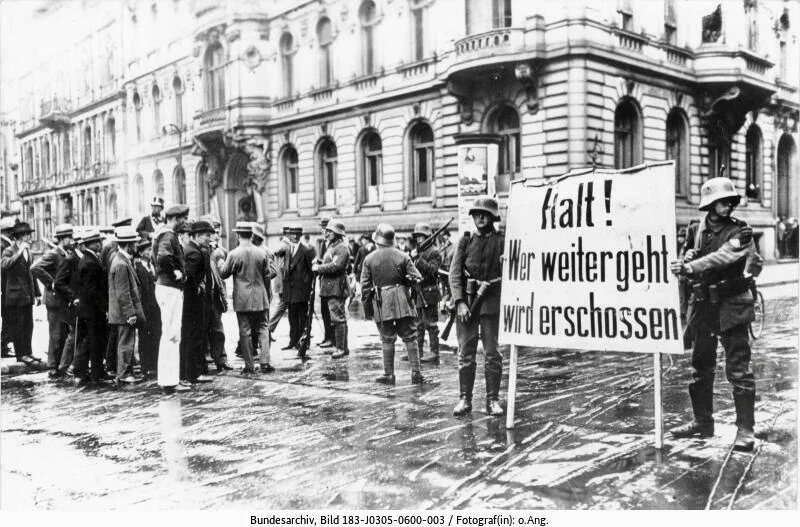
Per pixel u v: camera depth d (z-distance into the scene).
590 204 5.64
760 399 6.84
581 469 4.89
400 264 8.00
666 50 20.88
